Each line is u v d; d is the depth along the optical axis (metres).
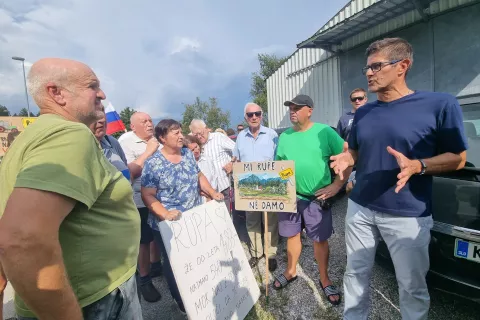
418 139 1.51
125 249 1.11
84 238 0.96
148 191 2.11
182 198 2.22
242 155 3.35
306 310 2.24
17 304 0.99
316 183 2.30
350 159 1.73
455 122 1.43
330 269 2.77
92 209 0.98
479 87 5.20
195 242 1.99
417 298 1.59
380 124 1.61
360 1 6.97
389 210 1.59
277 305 2.33
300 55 9.47
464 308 2.03
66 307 0.82
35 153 0.82
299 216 2.46
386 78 1.56
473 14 5.12
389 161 1.59
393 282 2.43
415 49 6.06
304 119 2.36
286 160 2.24
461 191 1.80
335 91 8.23
